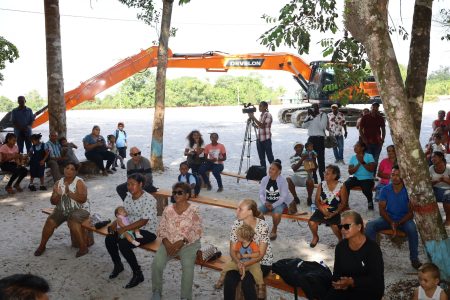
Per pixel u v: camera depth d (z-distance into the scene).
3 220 8.68
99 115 38.22
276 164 7.43
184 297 5.36
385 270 6.20
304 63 22.94
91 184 11.55
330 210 6.87
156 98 12.83
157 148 13.01
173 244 5.42
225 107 50.31
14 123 13.85
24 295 2.02
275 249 7.10
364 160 8.78
